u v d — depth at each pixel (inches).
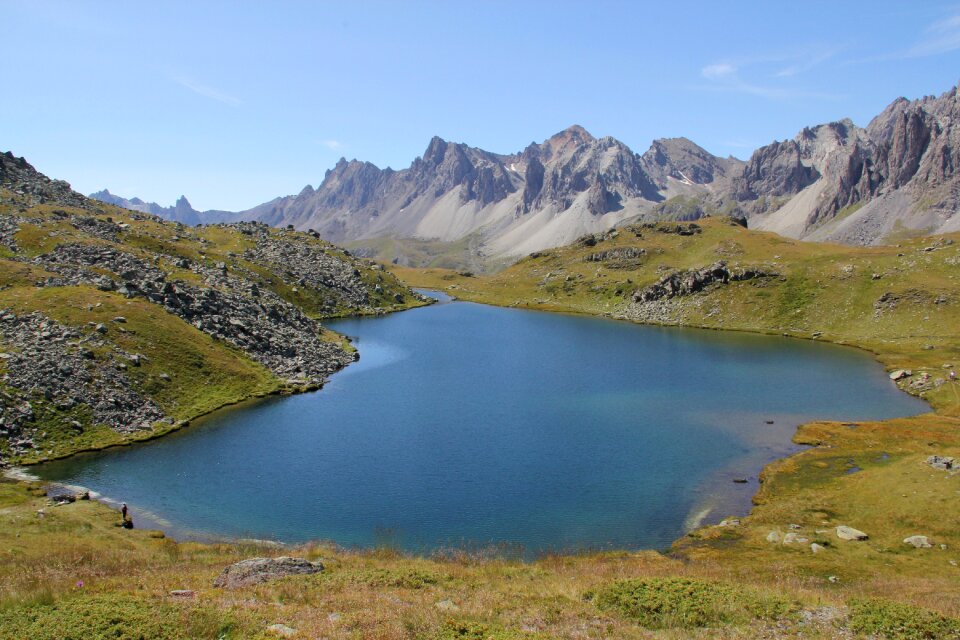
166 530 2081.7
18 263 4675.2
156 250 7381.9
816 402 3981.3
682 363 5305.1
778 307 7701.8
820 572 1672.0
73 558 1499.8
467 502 2356.1
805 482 2571.4
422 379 4584.2
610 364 5255.9
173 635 802.2
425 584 1264.8
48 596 949.8
